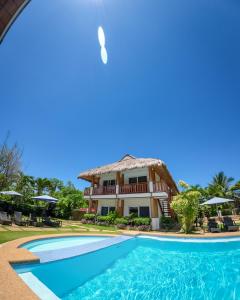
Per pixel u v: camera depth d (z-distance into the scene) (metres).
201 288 5.12
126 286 5.15
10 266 4.07
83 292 4.68
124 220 15.18
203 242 10.09
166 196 14.95
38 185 27.67
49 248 7.50
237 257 8.23
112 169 17.83
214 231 12.21
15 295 2.81
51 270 5.20
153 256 8.40
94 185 21.22
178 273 6.29
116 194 17.22
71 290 4.71
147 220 14.40
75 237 9.41
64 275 5.30
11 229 9.35
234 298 4.57
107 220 16.38
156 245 10.15
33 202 20.58
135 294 4.67
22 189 23.48
